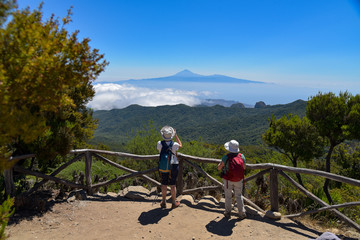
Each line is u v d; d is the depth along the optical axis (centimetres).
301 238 369
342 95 1041
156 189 600
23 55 213
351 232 415
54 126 476
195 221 426
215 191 582
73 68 257
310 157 1048
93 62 268
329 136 1109
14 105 226
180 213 460
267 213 443
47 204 474
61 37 249
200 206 494
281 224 417
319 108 1065
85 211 462
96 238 361
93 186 560
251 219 434
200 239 364
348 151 1616
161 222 421
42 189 571
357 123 955
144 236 371
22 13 219
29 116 234
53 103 256
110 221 423
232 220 430
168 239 363
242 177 419
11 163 244
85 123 954
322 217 471
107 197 552
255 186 666
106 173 785
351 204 375
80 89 757
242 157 427
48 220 410
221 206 498
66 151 484
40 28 224
